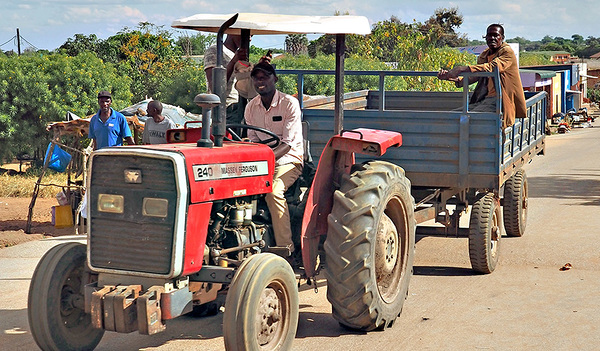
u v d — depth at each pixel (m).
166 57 27.12
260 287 4.47
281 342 4.82
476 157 6.96
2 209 11.88
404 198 5.80
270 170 5.23
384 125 7.24
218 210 4.81
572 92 47.56
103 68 19.20
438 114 7.01
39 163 18.42
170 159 4.36
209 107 4.75
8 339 5.48
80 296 4.88
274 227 5.40
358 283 5.21
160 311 4.37
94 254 4.59
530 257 8.25
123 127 9.24
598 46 160.00
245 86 6.58
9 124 17.38
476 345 5.29
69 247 4.93
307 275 5.33
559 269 7.68
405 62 24.45
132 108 14.50
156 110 8.77
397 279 5.84
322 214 5.58
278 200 5.34
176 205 4.35
